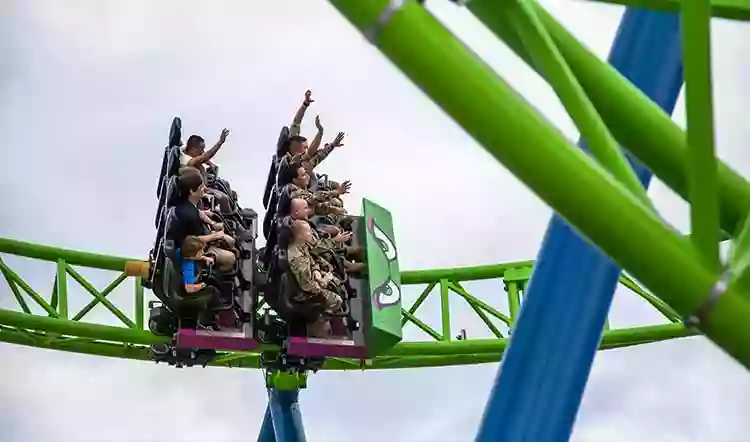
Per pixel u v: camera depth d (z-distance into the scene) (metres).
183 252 17.16
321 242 18.41
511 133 4.82
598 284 7.01
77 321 19.97
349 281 18.75
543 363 7.01
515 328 7.14
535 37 5.41
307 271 17.50
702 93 5.04
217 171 19.31
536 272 7.20
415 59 4.75
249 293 18.00
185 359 18.27
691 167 5.09
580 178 4.86
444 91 4.79
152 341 20.09
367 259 18.75
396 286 18.78
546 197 4.95
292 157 19.33
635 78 7.45
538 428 6.88
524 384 7.01
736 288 4.97
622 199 4.91
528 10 5.43
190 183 17.33
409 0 4.74
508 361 7.07
